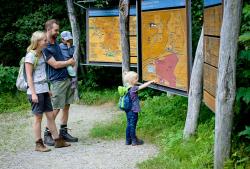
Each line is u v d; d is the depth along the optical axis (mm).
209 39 5730
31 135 7848
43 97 6566
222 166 4965
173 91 7262
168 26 7281
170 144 6266
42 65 6512
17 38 13391
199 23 9492
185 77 6867
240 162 5031
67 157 6336
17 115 9898
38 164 6055
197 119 6488
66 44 7859
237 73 5762
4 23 14172
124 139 7215
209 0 5695
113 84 12875
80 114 9727
